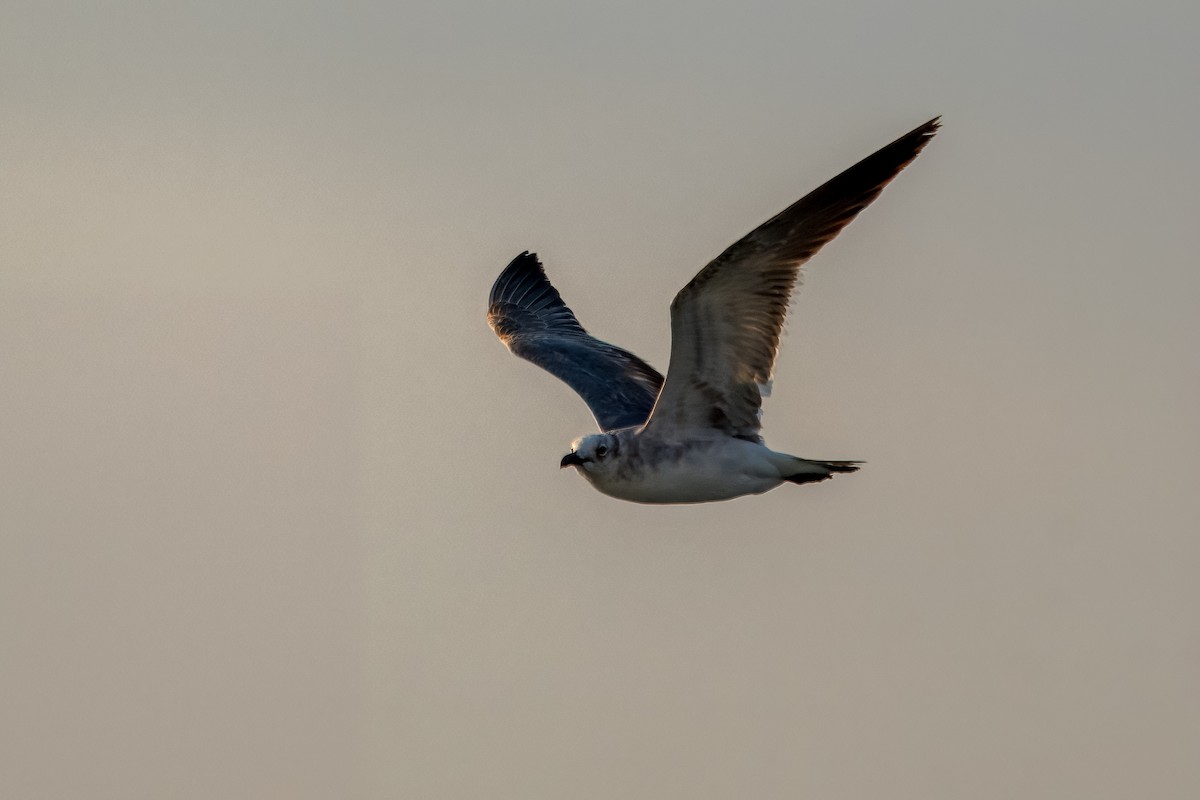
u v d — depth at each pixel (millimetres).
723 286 13828
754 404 14789
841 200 13961
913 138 14156
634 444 14938
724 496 15117
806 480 15062
